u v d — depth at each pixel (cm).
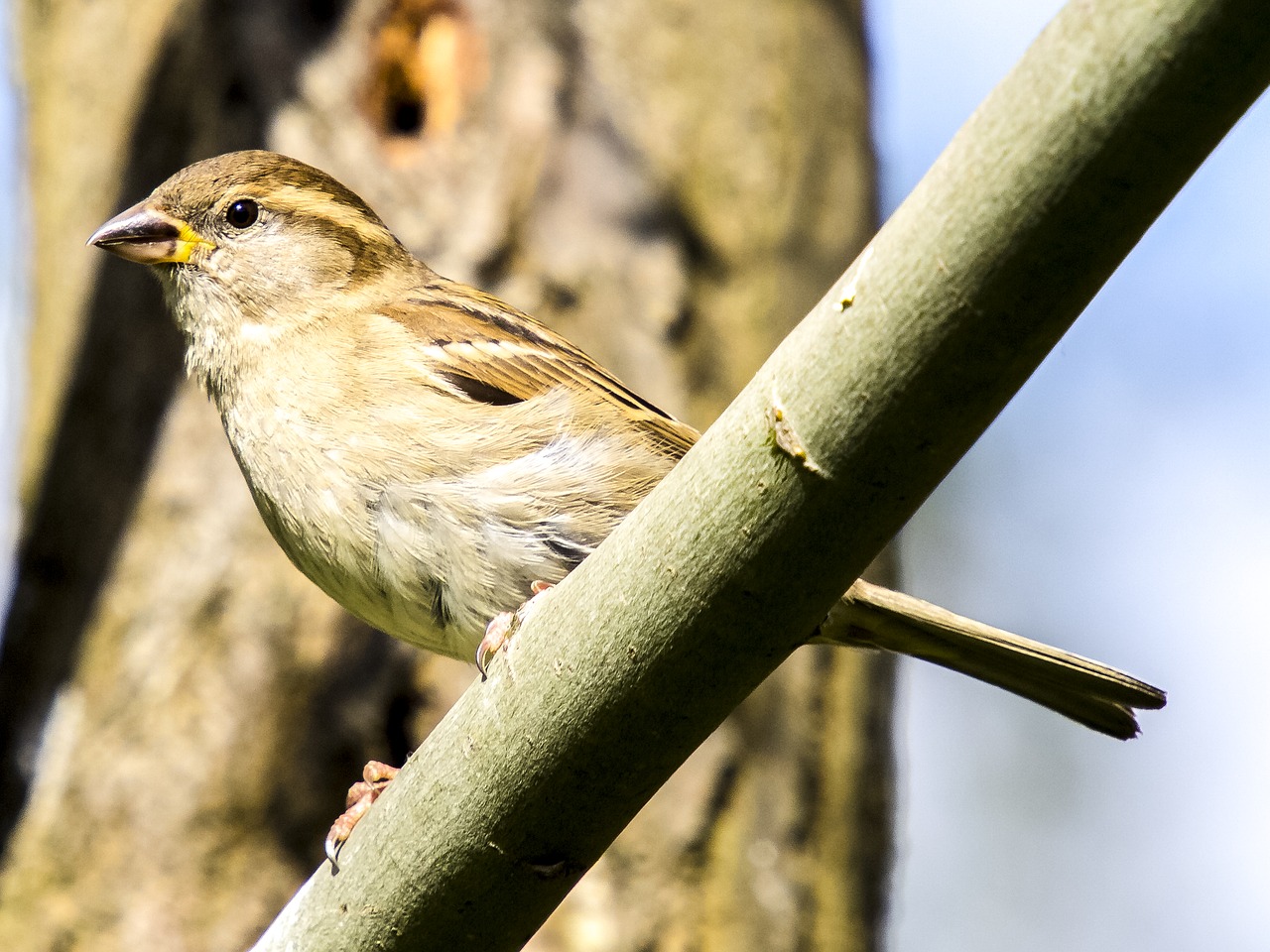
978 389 474
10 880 960
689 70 1125
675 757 554
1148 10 421
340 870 600
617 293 1066
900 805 1142
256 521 1002
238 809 958
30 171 1252
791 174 1143
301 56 1092
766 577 514
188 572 997
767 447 502
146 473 1030
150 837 955
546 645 555
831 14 1227
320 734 968
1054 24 442
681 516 522
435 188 1070
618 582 538
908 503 498
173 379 1052
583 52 1105
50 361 1152
